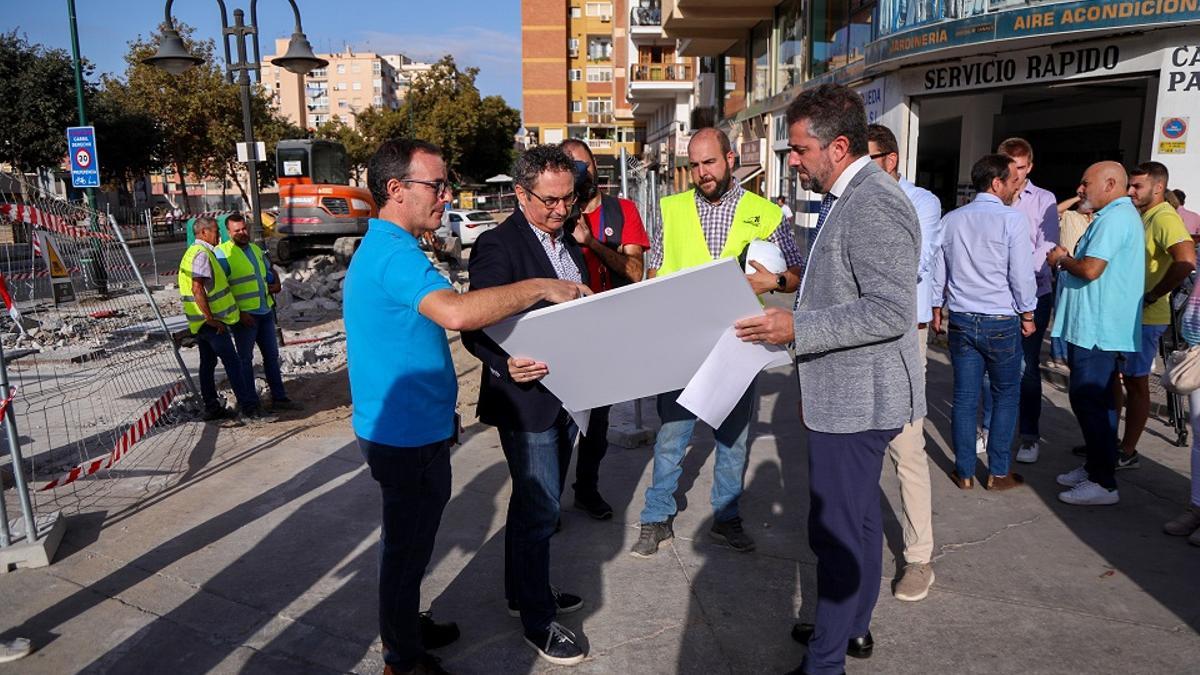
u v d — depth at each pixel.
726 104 26.30
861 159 2.64
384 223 2.69
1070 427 5.94
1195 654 3.08
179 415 6.86
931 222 4.30
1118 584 3.62
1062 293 4.58
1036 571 3.76
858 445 2.65
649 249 4.50
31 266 7.34
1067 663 3.04
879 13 12.33
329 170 21.08
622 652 3.21
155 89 38.00
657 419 6.32
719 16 20.44
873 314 2.47
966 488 4.76
